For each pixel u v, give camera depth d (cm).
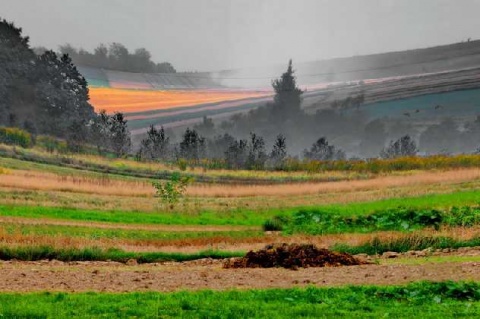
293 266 5041
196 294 3547
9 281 4097
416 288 3800
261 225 9219
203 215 9975
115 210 9938
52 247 5816
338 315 3016
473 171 16475
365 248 6594
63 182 12975
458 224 8138
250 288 4025
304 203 11938
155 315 2906
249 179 19012
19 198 10069
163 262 5853
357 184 15238
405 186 14562
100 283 4162
